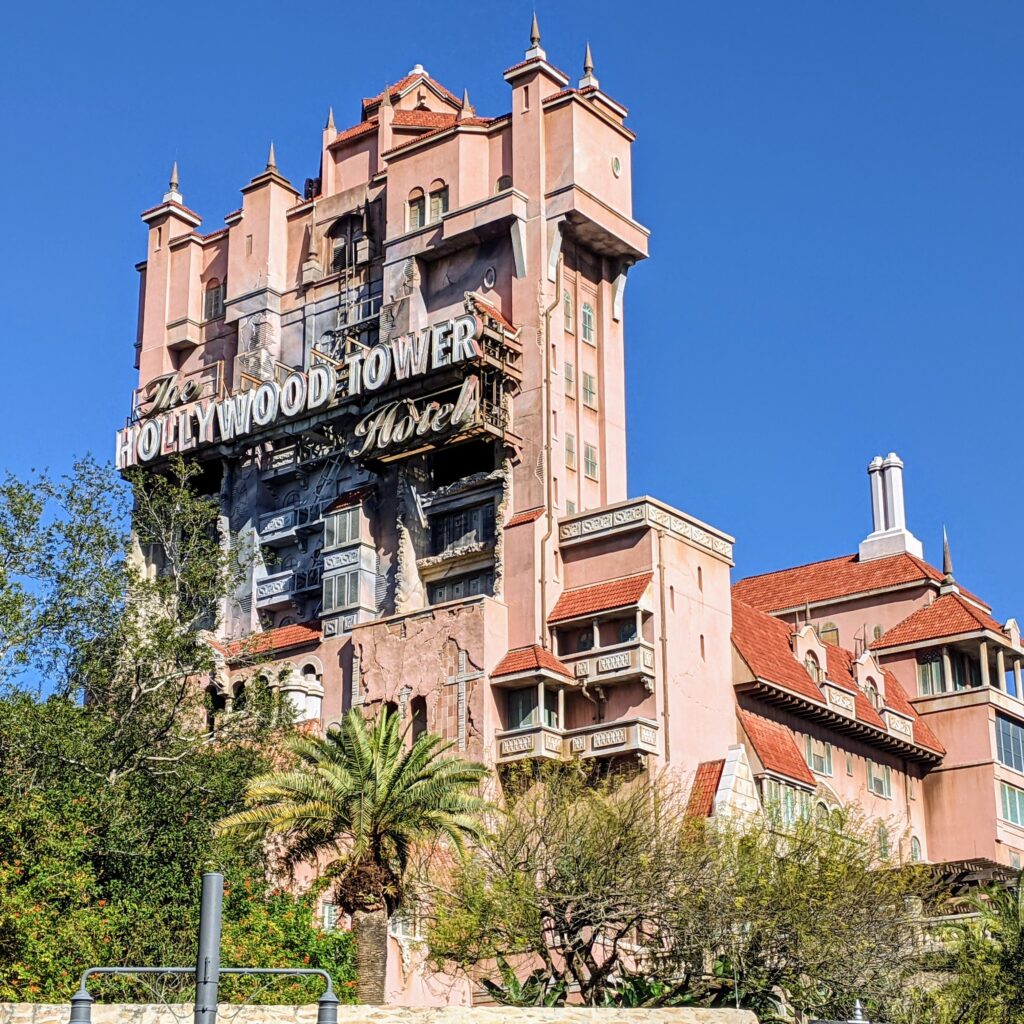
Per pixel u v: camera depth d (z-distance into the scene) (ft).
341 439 274.16
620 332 270.67
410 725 241.55
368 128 295.28
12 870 166.91
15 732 186.29
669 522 244.83
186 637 211.00
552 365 254.88
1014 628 295.89
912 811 280.51
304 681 256.52
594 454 261.24
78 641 202.49
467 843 213.66
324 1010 97.14
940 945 219.00
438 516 260.83
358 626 252.21
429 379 256.11
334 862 188.03
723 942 184.34
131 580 213.25
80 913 169.07
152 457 288.92
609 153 269.03
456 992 212.84
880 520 318.24
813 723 260.83
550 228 259.19
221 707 263.70
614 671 234.38
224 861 189.67
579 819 197.98
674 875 189.47
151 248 314.55
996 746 283.18
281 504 283.79
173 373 304.09
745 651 249.14
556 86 269.85
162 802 194.08
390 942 204.33
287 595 273.75
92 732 192.85
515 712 237.25
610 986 189.67
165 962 173.68
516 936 185.37
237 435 280.10
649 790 213.25
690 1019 143.95
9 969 158.92
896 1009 193.06
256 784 184.55
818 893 188.65
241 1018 133.69
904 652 293.84
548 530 246.88
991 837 277.23
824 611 312.29
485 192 269.85
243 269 297.12
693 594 245.24
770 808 222.69
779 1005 190.19
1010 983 197.36
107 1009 131.75
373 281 282.56
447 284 268.82
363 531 262.26
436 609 244.22
